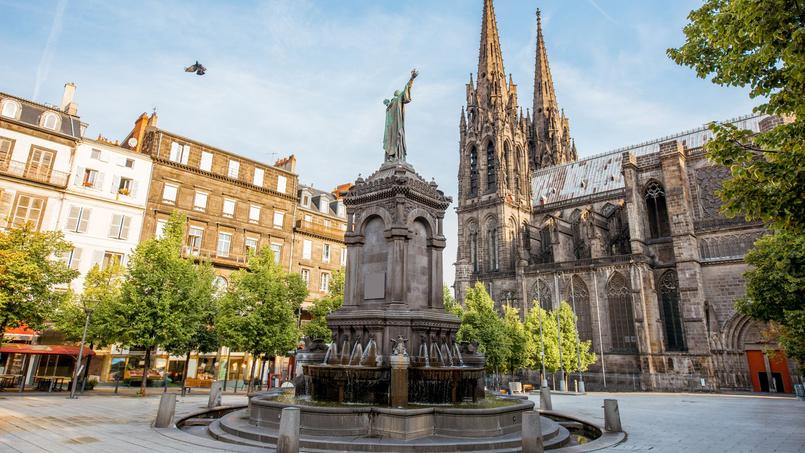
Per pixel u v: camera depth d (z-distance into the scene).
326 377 16.95
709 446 15.46
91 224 45.38
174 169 51.38
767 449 14.97
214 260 51.66
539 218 91.31
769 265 32.84
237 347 37.50
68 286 38.69
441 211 22.20
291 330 38.38
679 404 34.50
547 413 23.81
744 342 58.69
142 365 45.84
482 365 19.94
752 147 13.73
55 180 43.62
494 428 15.10
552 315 61.31
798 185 12.38
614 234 79.38
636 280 64.81
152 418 19.56
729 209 13.76
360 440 13.95
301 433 14.67
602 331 67.31
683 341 62.84
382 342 18.17
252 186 57.03
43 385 35.62
